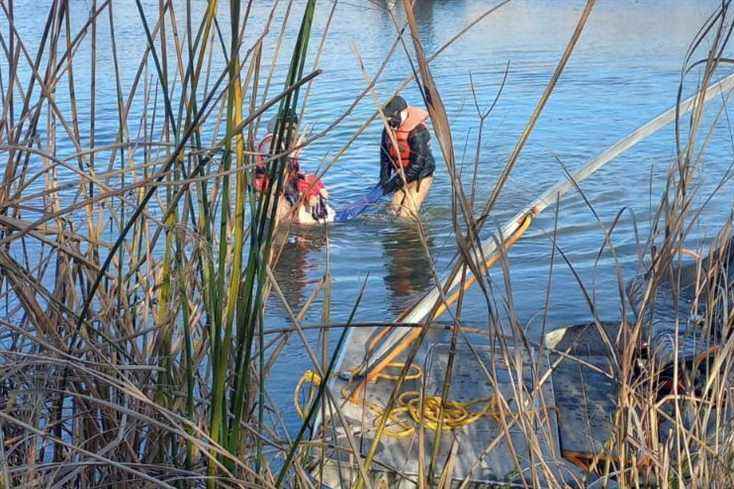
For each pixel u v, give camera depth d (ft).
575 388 12.84
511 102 43.88
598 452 10.37
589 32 71.00
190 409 7.54
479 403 11.96
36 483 7.23
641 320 9.04
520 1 98.32
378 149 34.91
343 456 10.26
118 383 7.16
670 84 48.01
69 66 8.39
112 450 7.75
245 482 7.13
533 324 18.10
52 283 13.96
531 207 10.23
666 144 34.55
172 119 7.47
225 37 39.93
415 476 10.27
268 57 50.06
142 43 54.08
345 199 29.50
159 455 7.99
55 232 8.30
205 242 7.63
